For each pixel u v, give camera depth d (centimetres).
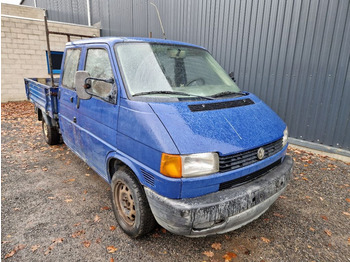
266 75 598
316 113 529
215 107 261
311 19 507
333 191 391
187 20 764
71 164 478
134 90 261
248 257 255
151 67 289
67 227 295
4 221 303
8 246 263
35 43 1137
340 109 496
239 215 224
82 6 1374
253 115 275
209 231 217
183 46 350
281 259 254
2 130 704
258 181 246
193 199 209
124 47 294
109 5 1155
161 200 212
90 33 1262
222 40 676
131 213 268
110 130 277
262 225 306
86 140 336
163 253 257
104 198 360
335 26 480
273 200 260
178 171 203
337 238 287
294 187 402
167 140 210
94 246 265
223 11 660
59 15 1619
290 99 564
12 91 1120
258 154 241
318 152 532
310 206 350
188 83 304
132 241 273
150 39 325
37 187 389
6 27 1058
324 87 511
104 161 299
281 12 548
